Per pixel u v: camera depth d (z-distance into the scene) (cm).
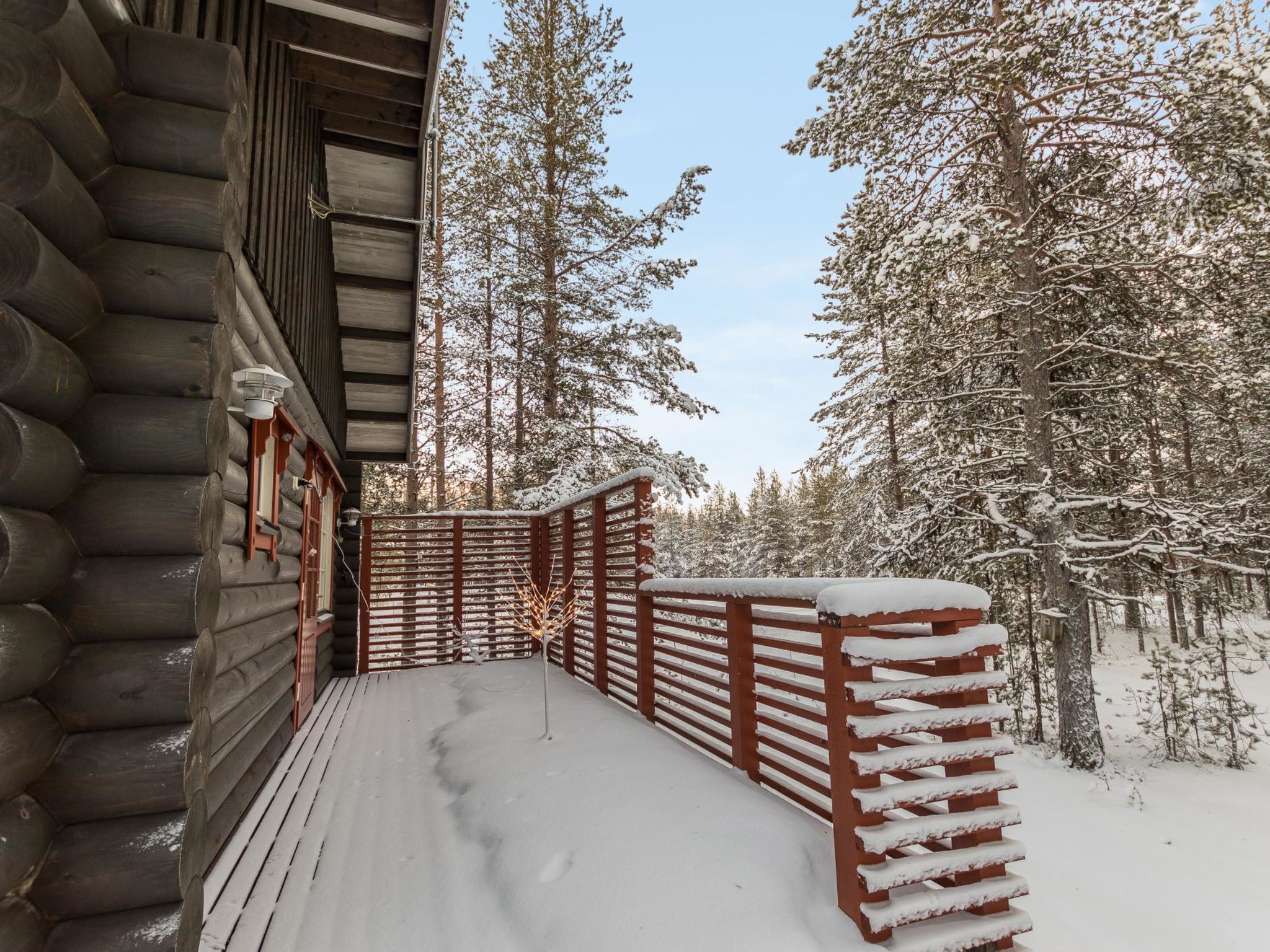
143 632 147
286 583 421
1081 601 712
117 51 162
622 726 410
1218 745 716
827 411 1426
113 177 159
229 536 269
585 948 191
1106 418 807
